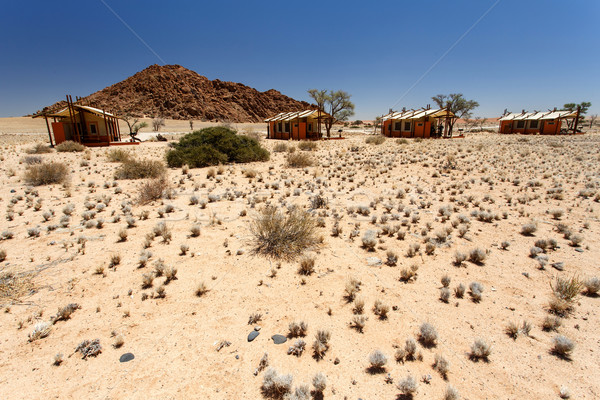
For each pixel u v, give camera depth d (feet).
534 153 74.43
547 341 12.68
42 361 11.57
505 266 18.92
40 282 16.81
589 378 10.87
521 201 32.48
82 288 16.31
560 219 27.35
